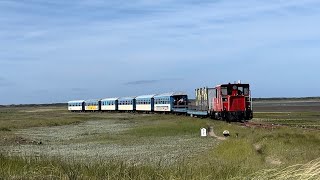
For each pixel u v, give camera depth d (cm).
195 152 3078
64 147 3828
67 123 8050
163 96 9750
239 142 2745
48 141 4531
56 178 1205
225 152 2562
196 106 7369
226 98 5453
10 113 15100
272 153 2311
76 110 15738
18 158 1706
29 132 5953
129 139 4422
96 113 13038
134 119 8550
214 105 5912
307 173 923
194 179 1186
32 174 1264
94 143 4134
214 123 5422
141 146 3703
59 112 15525
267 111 11725
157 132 5056
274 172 1043
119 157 2864
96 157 2709
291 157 2142
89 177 1209
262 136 3012
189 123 5747
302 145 2566
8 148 3756
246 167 1431
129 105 11925
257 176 1048
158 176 1227
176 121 6444
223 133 4156
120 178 1216
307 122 5791
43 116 11512
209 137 4225
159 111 10044
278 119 6812
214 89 5928
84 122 8344
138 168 1336
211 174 1231
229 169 1332
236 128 4378
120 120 8444
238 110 5381
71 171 1248
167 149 3381
